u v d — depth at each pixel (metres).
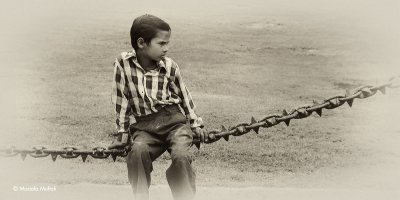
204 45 18.11
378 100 14.07
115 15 21.08
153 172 9.63
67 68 15.96
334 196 8.20
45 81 14.79
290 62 16.84
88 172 9.52
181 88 6.05
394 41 18.80
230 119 12.44
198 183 8.96
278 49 18.11
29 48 17.55
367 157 10.59
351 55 17.61
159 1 22.89
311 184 9.15
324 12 22.12
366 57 17.56
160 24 5.86
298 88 14.76
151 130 5.92
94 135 11.51
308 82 15.29
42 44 17.78
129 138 6.04
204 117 12.48
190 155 5.81
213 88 14.46
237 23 20.78
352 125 12.45
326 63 17.03
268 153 10.67
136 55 5.97
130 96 5.98
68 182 8.89
